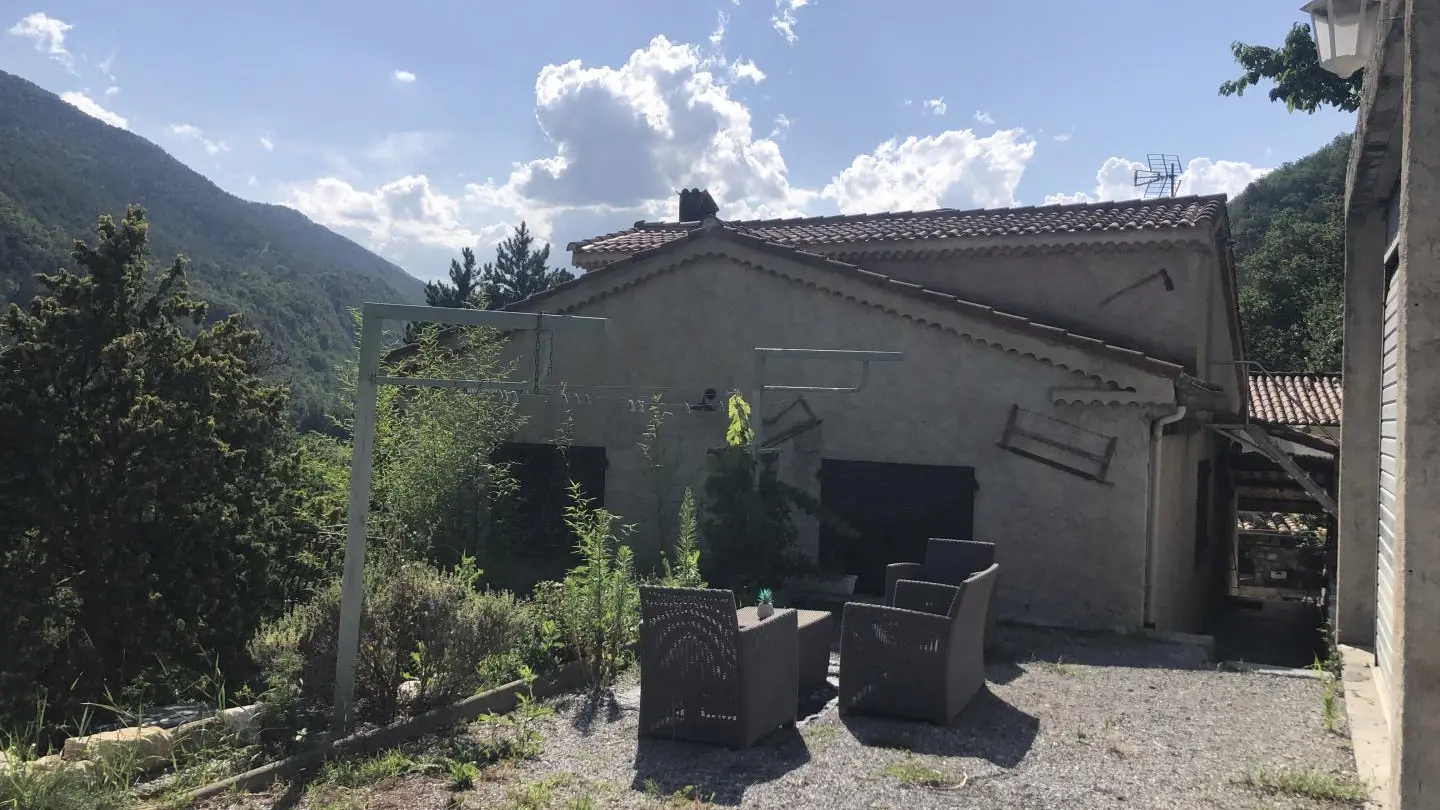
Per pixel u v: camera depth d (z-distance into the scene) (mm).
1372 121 5719
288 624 5902
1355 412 8031
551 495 12484
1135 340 11445
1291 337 32969
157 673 10305
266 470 13312
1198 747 5391
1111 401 9438
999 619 9680
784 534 9836
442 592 5902
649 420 11953
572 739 5438
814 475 10914
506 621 6098
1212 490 15211
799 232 14328
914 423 10469
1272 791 4641
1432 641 3660
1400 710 3734
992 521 10039
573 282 12336
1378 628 6945
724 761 5055
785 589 10047
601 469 12273
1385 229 7832
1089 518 9570
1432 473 3691
